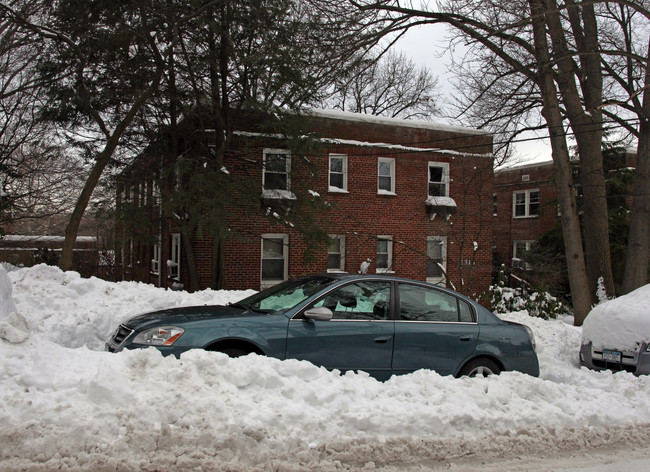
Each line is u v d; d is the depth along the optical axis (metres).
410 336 6.34
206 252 18.55
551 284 21.72
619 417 5.61
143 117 16.48
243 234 17.42
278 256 19.77
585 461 4.73
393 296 6.53
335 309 6.27
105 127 15.58
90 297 9.63
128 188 16.64
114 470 3.67
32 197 20.86
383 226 20.97
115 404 4.10
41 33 13.23
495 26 14.53
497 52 15.00
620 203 24.67
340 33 15.49
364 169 20.73
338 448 4.32
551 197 29.69
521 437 4.97
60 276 10.19
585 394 6.04
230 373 4.79
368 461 4.31
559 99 16.30
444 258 21.67
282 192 17.92
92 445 3.77
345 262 20.36
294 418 4.41
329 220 20.06
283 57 14.98
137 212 15.94
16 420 3.78
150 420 4.05
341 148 20.38
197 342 5.66
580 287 14.40
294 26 15.15
